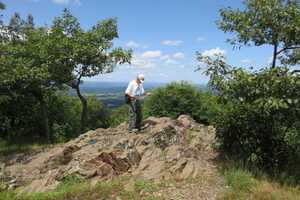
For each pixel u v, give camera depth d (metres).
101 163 10.95
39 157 15.65
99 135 15.13
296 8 11.57
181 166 10.59
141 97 14.24
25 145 23.98
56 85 23.64
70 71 22.55
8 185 11.96
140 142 12.64
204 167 10.73
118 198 8.98
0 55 22.17
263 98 10.27
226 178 9.94
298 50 11.81
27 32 24.70
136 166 11.20
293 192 9.53
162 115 22.45
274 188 9.59
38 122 27.73
